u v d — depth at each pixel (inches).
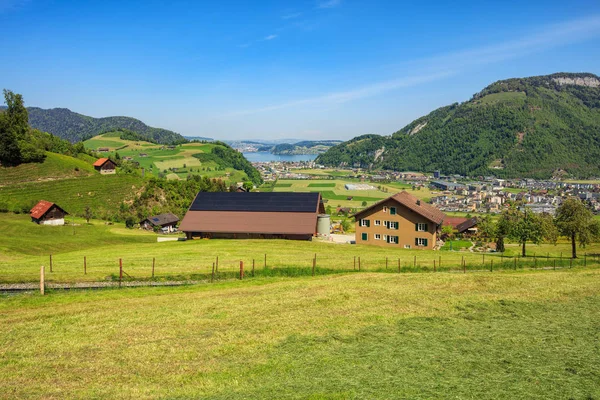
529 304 1029.2
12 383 599.2
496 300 1054.4
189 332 812.0
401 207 2780.5
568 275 1421.0
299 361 677.9
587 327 862.5
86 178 5182.1
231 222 2721.5
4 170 4899.1
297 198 2915.8
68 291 1176.8
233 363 671.1
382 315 922.7
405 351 722.2
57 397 559.2
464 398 553.0
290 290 1136.2
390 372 636.1
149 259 1660.9
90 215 3902.6
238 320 882.1
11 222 3253.0
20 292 1167.6
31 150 5191.9
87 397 559.8
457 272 1621.6
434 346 748.6
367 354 707.4
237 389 581.0
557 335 812.0
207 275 1392.7
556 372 641.6
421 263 1733.5
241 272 1395.2
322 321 878.4
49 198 4478.3
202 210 2844.5
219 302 1017.5
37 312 933.8
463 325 868.6
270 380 609.9
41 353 710.5
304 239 2650.1
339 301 1026.7
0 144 4906.5
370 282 1235.9
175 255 1796.3
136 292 1139.9
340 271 1545.3
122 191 5054.1
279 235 2642.7
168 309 959.6
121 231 3449.8
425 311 959.0
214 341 765.3
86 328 830.5
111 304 1003.9
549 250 2908.5
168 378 617.3
